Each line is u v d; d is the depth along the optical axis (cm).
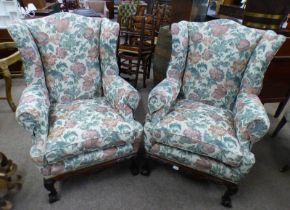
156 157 138
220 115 138
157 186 143
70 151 111
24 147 165
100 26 145
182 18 223
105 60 147
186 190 142
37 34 131
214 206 133
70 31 137
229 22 146
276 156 178
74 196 132
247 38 138
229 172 121
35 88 126
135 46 272
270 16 182
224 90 149
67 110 133
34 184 137
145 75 274
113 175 149
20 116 103
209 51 146
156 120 131
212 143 117
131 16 285
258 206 135
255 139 116
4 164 119
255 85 136
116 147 127
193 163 127
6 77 188
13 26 119
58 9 289
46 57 135
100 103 143
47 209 123
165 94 129
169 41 212
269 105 256
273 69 199
